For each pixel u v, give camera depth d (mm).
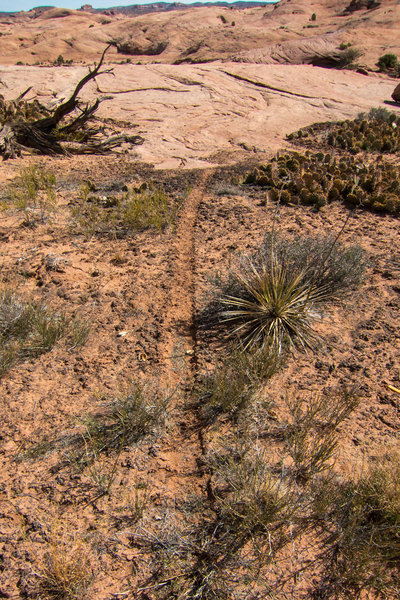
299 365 4211
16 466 3143
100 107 16438
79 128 13602
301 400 3752
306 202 8773
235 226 7410
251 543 2680
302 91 20141
